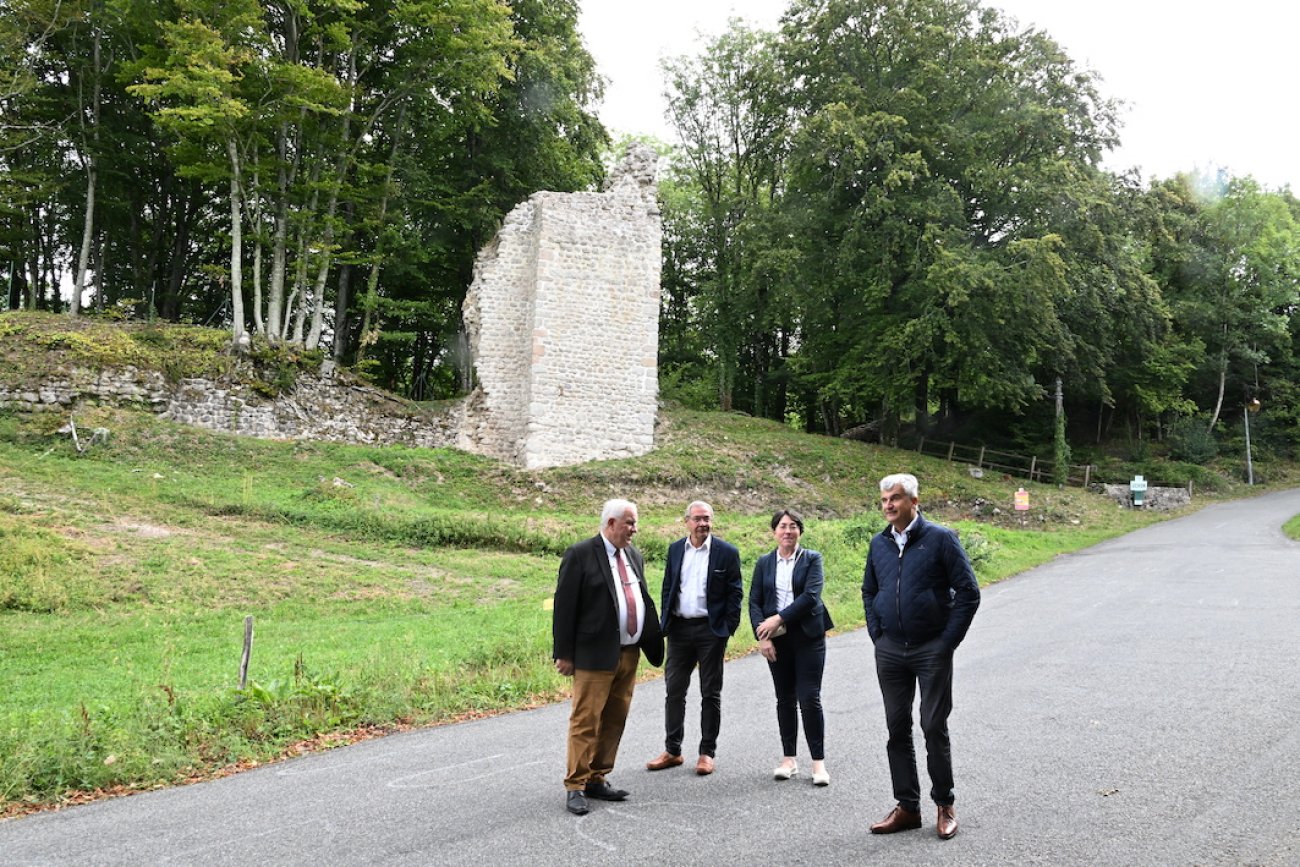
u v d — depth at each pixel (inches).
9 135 1094.4
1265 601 498.9
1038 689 315.6
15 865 178.2
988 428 1475.1
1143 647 386.6
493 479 912.9
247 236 1008.9
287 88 944.3
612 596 218.2
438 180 1184.2
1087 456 1424.7
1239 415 1706.4
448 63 1032.8
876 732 274.1
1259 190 1700.3
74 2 1023.6
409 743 277.0
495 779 233.9
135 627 467.2
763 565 239.9
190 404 893.8
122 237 1330.0
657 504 933.8
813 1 1248.8
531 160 1242.6
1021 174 1136.2
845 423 1627.7
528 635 428.5
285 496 756.6
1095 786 210.5
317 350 1011.3
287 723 284.5
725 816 198.7
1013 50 1214.3
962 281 1053.8
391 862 174.2
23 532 577.6
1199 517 1109.1
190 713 281.6
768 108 1366.9
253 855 180.5
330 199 1048.2
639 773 237.5
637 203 1050.1
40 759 235.6
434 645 418.9
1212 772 217.2
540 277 994.1
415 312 1200.2
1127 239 1440.7
